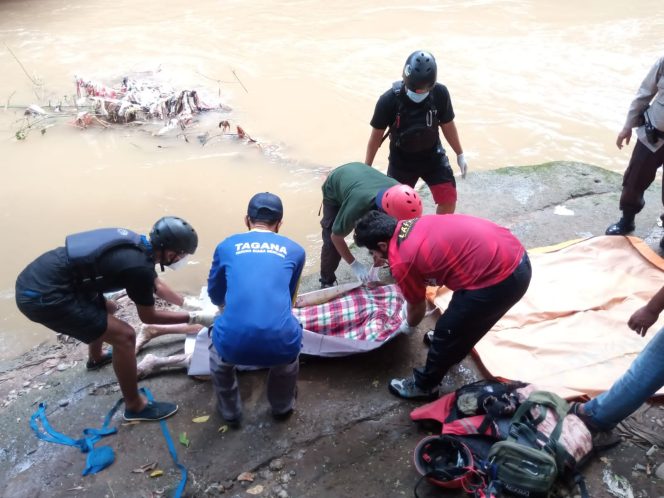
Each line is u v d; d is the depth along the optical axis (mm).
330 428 3336
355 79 8766
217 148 7137
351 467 3123
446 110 4199
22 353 4281
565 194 5617
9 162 6887
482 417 3062
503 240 2994
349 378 3646
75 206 6098
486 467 2828
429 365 3285
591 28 10383
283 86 8633
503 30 10406
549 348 3701
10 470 3176
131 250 3010
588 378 3465
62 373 3834
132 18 11516
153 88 8391
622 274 4332
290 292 3303
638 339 3758
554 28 10445
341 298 4047
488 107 7945
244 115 7875
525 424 2895
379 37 10250
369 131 7457
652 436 3158
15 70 9297
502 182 5855
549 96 8211
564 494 2861
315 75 8930
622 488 2906
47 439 3328
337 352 3678
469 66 9086
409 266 2986
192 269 5152
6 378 3918
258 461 3166
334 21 11039
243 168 6715
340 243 3902
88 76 9000
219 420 3396
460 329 3059
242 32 10656
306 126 7586
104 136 7465
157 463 3172
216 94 8422
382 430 3314
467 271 2936
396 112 4113
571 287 4223
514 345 3740
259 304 2977
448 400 3256
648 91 4258
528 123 7566
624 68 8906
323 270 4359
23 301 2938
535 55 9398
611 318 3924
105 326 3057
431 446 3014
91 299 3078
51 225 5797
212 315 3621
